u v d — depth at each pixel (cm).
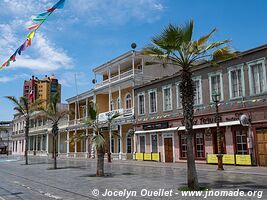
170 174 1769
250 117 2078
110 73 4138
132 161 3064
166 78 2866
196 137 2522
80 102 4762
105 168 2352
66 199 1001
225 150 2248
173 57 1221
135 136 3259
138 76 3394
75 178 1658
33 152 6156
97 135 1791
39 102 3497
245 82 2136
